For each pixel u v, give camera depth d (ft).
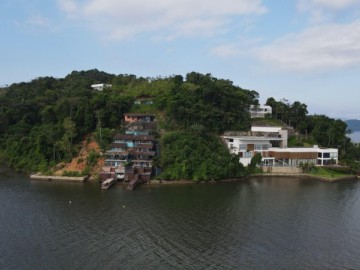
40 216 236.02
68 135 398.21
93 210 251.39
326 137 510.58
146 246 188.24
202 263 169.37
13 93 586.86
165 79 576.61
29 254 176.35
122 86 566.77
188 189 326.44
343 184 372.17
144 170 360.28
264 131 470.80
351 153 498.28
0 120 470.39
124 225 220.23
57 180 358.43
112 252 179.93
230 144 428.15
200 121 432.66
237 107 503.61
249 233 209.97
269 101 599.16
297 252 184.14
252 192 320.09
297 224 228.02
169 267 164.66
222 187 339.57
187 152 373.40
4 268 161.38
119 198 286.46
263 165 424.87
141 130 415.23
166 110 455.63
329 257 178.81
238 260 173.27
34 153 407.64
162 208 259.39
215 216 242.17
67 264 165.99
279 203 280.72
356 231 216.54
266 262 171.73
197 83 567.59
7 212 244.42
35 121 477.77
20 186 328.08
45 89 577.43
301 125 537.24
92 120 428.15
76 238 197.67
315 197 304.50
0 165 447.83
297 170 427.74
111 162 363.97
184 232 209.87
